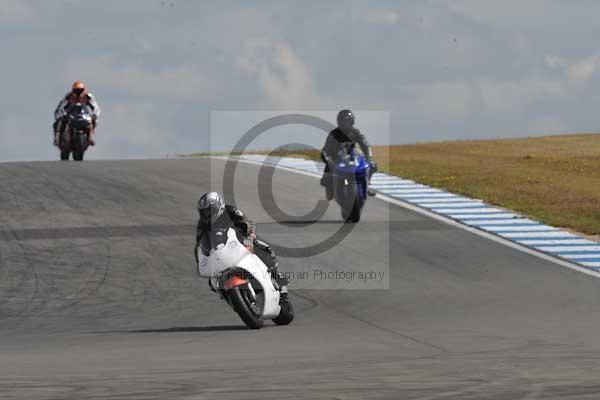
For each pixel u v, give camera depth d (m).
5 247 75.94
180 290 62.47
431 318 50.28
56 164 126.69
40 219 87.31
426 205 95.38
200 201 45.84
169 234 80.25
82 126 130.00
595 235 82.75
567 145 174.12
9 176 113.69
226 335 44.69
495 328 45.22
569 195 105.00
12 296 61.38
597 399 23.16
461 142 182.75
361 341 40.88
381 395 24.28
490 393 24.36
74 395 24.72
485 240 78.31
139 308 57.59
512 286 61.53
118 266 69.50
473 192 103.81
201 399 23.86
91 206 93.94
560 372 28.55
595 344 37.94
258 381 27.19
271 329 47.06
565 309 52.94
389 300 57.28
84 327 51.84
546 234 81.38
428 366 30.75
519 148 167.88
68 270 68.50
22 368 31.94
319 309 54.91
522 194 104.94
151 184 107.69
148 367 31.67
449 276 64.94
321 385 26.19
